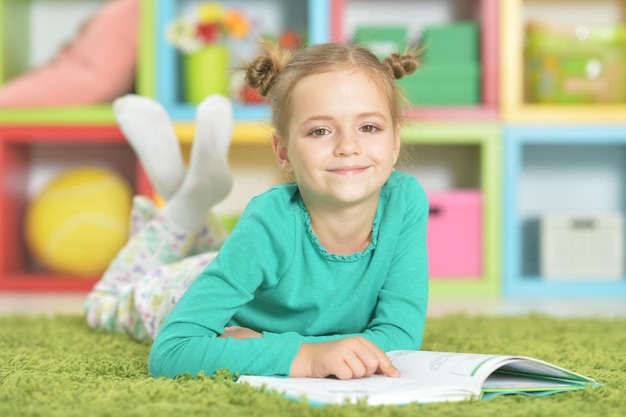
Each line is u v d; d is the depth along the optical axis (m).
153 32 2.96
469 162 3.36
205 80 3.01
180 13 3.39
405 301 1.30
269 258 1.22
